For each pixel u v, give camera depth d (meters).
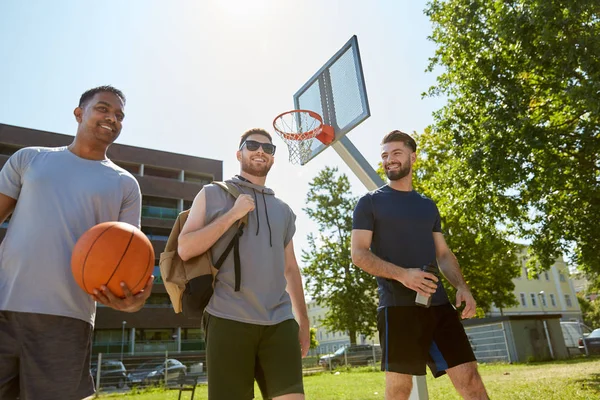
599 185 10.95
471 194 11.76
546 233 12.41
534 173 10.98
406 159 3.24
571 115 11.68
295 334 2.31
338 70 6.62
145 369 18.89
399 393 2.84
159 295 33.12
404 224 3.09
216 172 39.16
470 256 19.61
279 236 2.53
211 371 2.08
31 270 2.12
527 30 10.33
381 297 3.05
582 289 53.59
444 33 13.37
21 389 1.97
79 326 2.18
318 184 33.12
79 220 2.29
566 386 7.18
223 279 2.26
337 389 10.15
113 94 2.54
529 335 19.25
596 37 9.41
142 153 36.47
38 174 2.30
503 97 11.39
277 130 6.86
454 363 2.81
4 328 2.03
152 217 34.78
